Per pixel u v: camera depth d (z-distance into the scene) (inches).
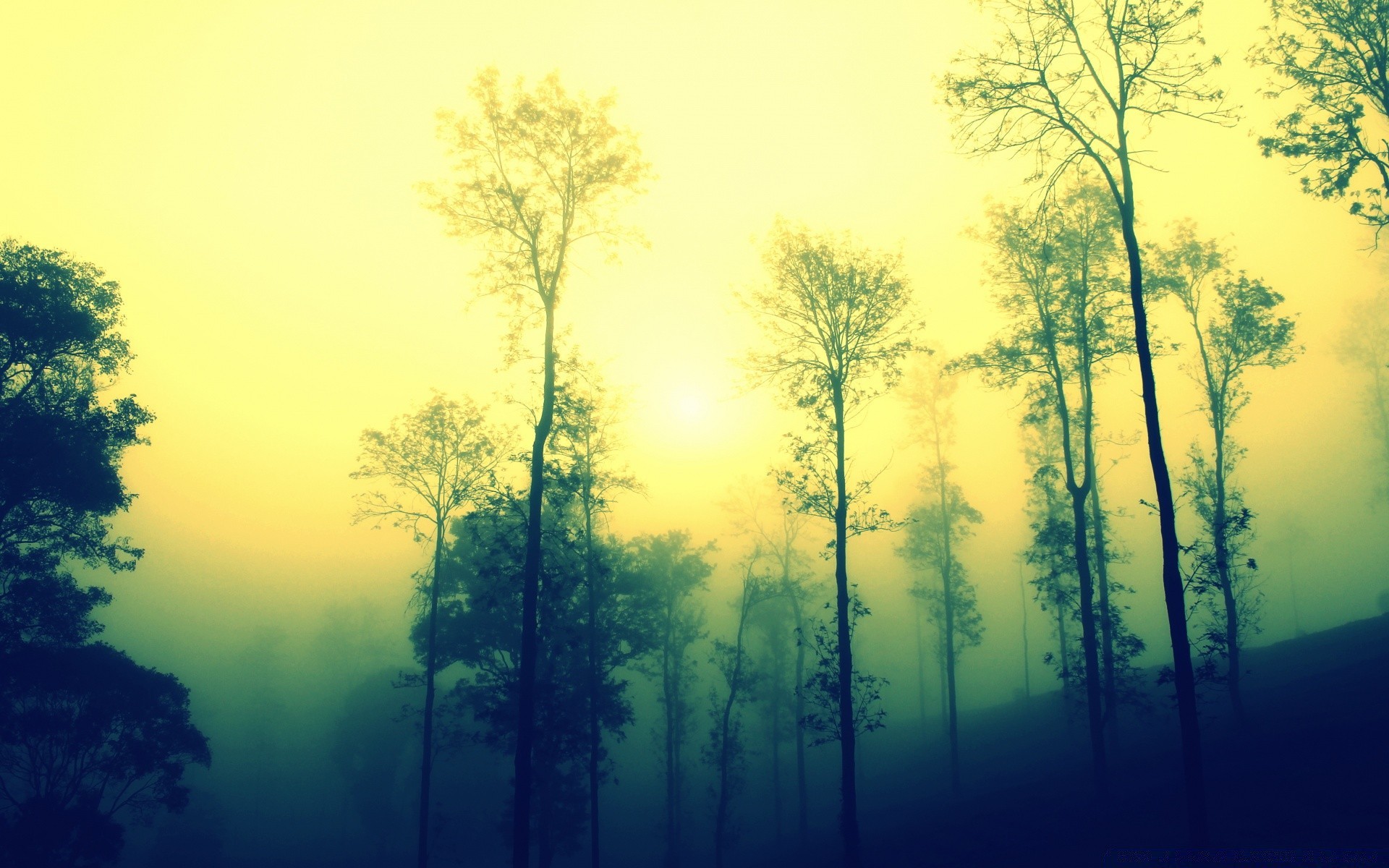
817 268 920.3
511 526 929.5
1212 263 1063.0
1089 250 999.6
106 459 946.1
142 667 987.9
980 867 751.7
